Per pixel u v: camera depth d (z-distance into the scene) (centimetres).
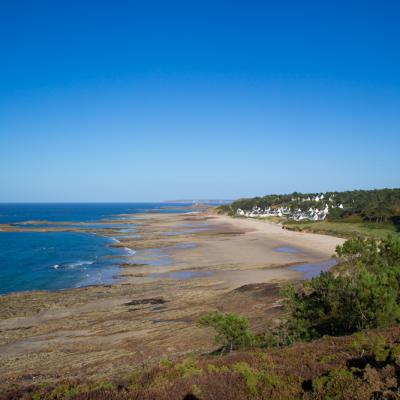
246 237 7925
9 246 6650
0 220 14425
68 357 1842
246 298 2733
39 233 9238
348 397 735
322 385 801
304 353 1080
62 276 4075
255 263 4625
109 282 3741
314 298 1591
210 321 1530
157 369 1052
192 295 3008
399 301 1355
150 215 18912
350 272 1719
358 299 1373
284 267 4278
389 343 1017
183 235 8581
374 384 757
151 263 4819
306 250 5850
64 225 11756
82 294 3206
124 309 2692
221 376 906
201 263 4712
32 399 991
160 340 1978
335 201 15088
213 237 8044
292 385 847
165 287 3381
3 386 1530
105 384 983
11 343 2095
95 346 1973
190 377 916
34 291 3378
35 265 4750
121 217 16988
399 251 1755
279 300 2512
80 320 2469
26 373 1670
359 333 1166
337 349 1082
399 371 803
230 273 3969
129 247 6475
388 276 1448
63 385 1059
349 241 1931
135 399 830
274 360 1040
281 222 12469
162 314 2495
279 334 1536
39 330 2300
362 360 941
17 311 2717
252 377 863
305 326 1480
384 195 12900
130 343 1975
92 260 5119
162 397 822
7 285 3678
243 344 1443
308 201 16062
